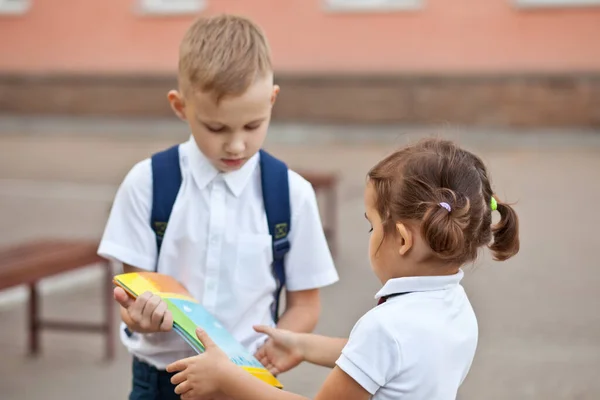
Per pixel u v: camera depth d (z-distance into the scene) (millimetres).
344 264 6590
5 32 19094
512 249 1990
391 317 1773
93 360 4645
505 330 5008
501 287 5914
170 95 2160
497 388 4145
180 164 2250
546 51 15727
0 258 4316
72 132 17375
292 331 2287
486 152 13250
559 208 8727
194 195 2230
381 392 1775
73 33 18422
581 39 15562
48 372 4438
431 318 1794
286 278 2326
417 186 1792
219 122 2016
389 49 16578
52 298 5820
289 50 17125
